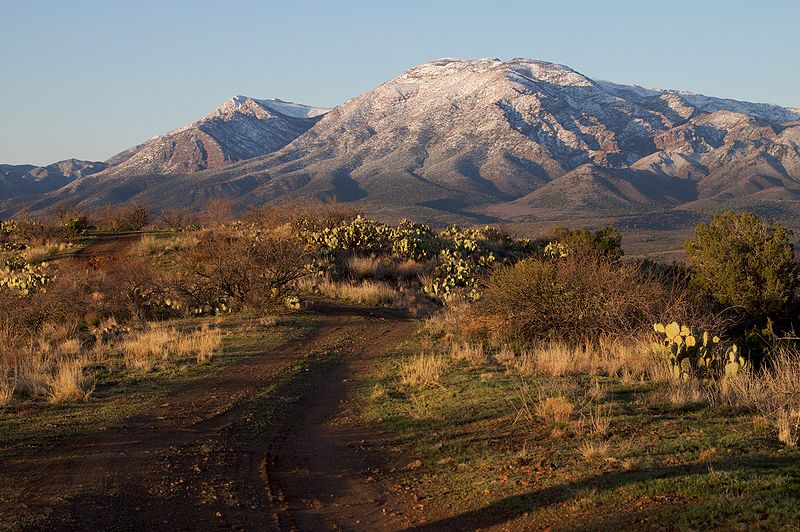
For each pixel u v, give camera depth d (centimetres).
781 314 2041
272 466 868
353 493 773
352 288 2938
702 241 2195
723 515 596
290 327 2173
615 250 3641
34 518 654
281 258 2559
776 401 931
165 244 3750
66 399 1186
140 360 1558
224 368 1530
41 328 2136
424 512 708
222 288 2536
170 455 888
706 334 1263
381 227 4006
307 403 1248
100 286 2577
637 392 1103
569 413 959
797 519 573
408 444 947
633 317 1598
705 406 981
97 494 729
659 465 737
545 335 1695
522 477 757
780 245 2081
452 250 3691
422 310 2681
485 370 1388
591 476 727
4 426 997
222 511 704
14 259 3669
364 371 1541
